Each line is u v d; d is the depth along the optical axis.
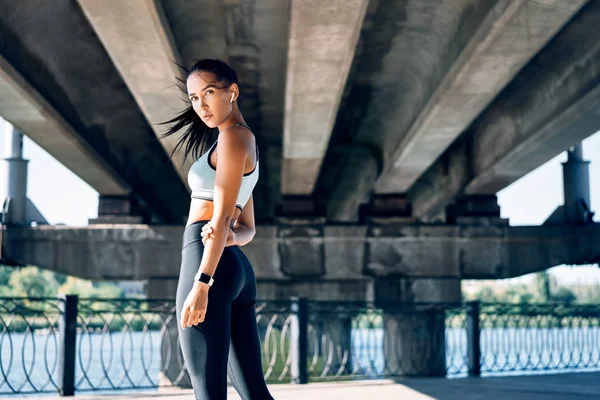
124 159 16.67
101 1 8.21
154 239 17.41
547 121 11.65
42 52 11.00
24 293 76.31
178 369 16.28
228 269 2.60
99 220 17.80
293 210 17.94
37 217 17.58
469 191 17.47
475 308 9.45
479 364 9.36
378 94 13.91
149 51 9.56
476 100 11.20
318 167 15.29
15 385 12.93
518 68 9.95
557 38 10.86
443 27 10.48
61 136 12.70
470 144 16.44
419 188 21.22
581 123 11.25
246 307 2.80
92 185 16.92
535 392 7.12
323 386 7.79
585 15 9.97
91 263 17.27
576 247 17.50
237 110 2.73
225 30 10.96
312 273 17.52
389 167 15.85
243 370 2.76
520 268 17.62
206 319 2.53
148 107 11.61
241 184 2.63
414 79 12.58
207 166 2.68
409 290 17.61
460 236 17.75
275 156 17.78
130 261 17.33
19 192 17.50
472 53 9.43
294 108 11.72
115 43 9.34
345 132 16.12
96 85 13.16
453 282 17.77
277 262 17.58
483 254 17.66
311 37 9.10
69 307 7.29
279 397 6.74
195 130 2.96
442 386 7.73
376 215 18.20
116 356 28.62
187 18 10.46
